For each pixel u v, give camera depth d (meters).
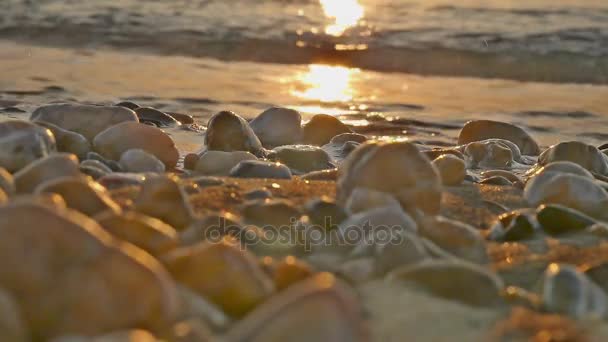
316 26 9.52
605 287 2.15
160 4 10.31
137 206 2.49
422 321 1.82
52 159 2.68
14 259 1.67
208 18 9.74
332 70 8.13
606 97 7.23
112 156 3.91
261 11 10.15
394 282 2.03
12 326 1.52
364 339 1.49
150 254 2.03
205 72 7.64
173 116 5.56
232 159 3.77
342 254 2.30
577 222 2.65
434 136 5.55
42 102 5.96
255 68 8.02
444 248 2.42
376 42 9.02
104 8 10.05
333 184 3.19
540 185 3.14
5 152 3.28
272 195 2.96
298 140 5.02
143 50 8.58
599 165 4.28
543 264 2.35
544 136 5.76
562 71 8.27
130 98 6.33
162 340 1.57
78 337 1.51
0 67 7.39
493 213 3.01
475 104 6.76
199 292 1.84
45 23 9.39
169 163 3.93
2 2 10.22
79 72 7.32
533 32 9.35
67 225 1.71
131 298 1.64
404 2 10.72
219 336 1.69
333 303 1.50
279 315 1.50
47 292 1.65
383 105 6.57
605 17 9.92
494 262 2.38
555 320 1.82
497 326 1.80
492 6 10.46
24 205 1.73
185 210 2.51
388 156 2.75
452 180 3.43
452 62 8.50
